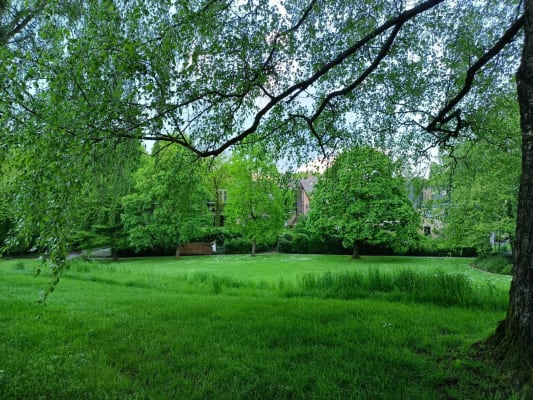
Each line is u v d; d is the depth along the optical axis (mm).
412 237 22125
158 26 3811
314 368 3215
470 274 15164
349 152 7676
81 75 2979
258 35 4828
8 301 6508
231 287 9344
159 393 2830
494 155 8266
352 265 20062
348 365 3268
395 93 6789
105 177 4242
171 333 4418
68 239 2859
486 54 5129
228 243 30750
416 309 5680
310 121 5809
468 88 5688
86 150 2906
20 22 4934
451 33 5891
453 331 4352
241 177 25734
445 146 7668
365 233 21797
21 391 2814
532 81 2988
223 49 4578
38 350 3803
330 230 23734
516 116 7430
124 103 3314
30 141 2982
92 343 4059
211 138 6102
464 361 3197
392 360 3332
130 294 7766
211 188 32781
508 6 5504
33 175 2672
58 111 2945
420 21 5777
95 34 3115
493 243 20078
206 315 5453
